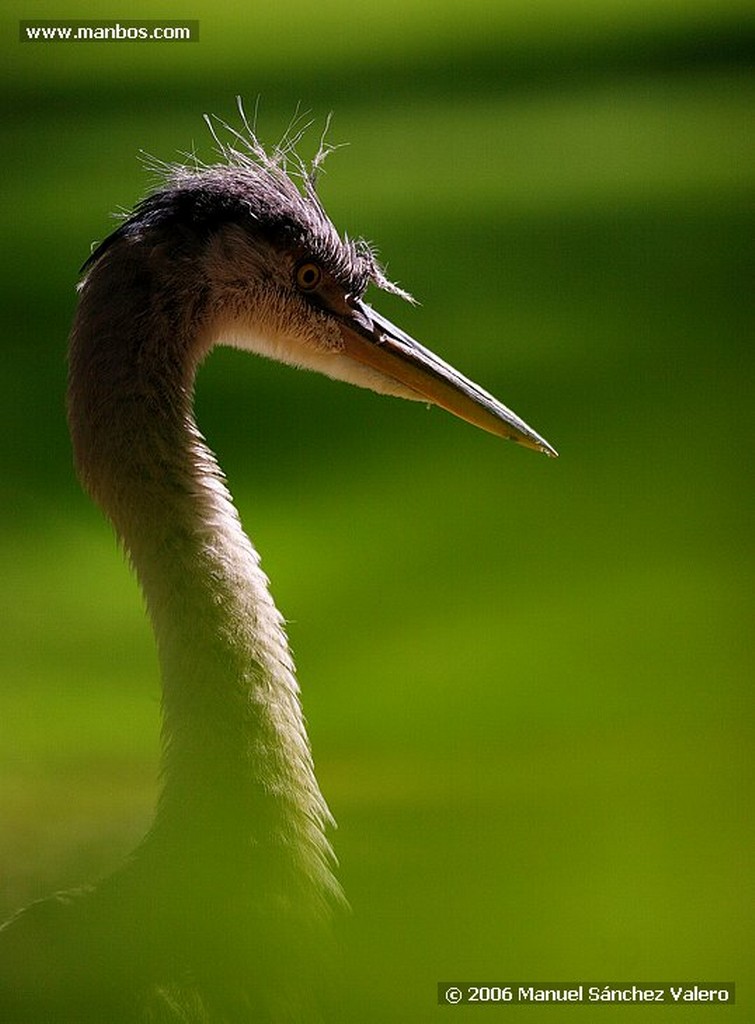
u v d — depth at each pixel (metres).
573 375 9.34
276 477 8.34
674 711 6.90
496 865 6.70
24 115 15.02
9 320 10.41
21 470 8.47
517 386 9.21
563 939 6.62
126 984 6.21
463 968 6.58
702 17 19.38
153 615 6.26
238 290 6.31
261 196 6.32
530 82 16.75
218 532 6.26
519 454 8.54
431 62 17.66
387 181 13.29
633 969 6.58
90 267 6.29
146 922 6.22
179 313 6.29
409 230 12.05
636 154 13.92
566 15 20.16
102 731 6.89
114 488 6.27
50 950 6.22
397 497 8.08
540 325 10.24
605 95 16.05
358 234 11.90
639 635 7.04
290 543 7.54
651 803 6.77
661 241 11.72
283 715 6.25
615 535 7.55
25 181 12.97
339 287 6.35
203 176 6.32
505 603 7.11
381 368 6.37
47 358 9.83
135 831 6.73
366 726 6.89
